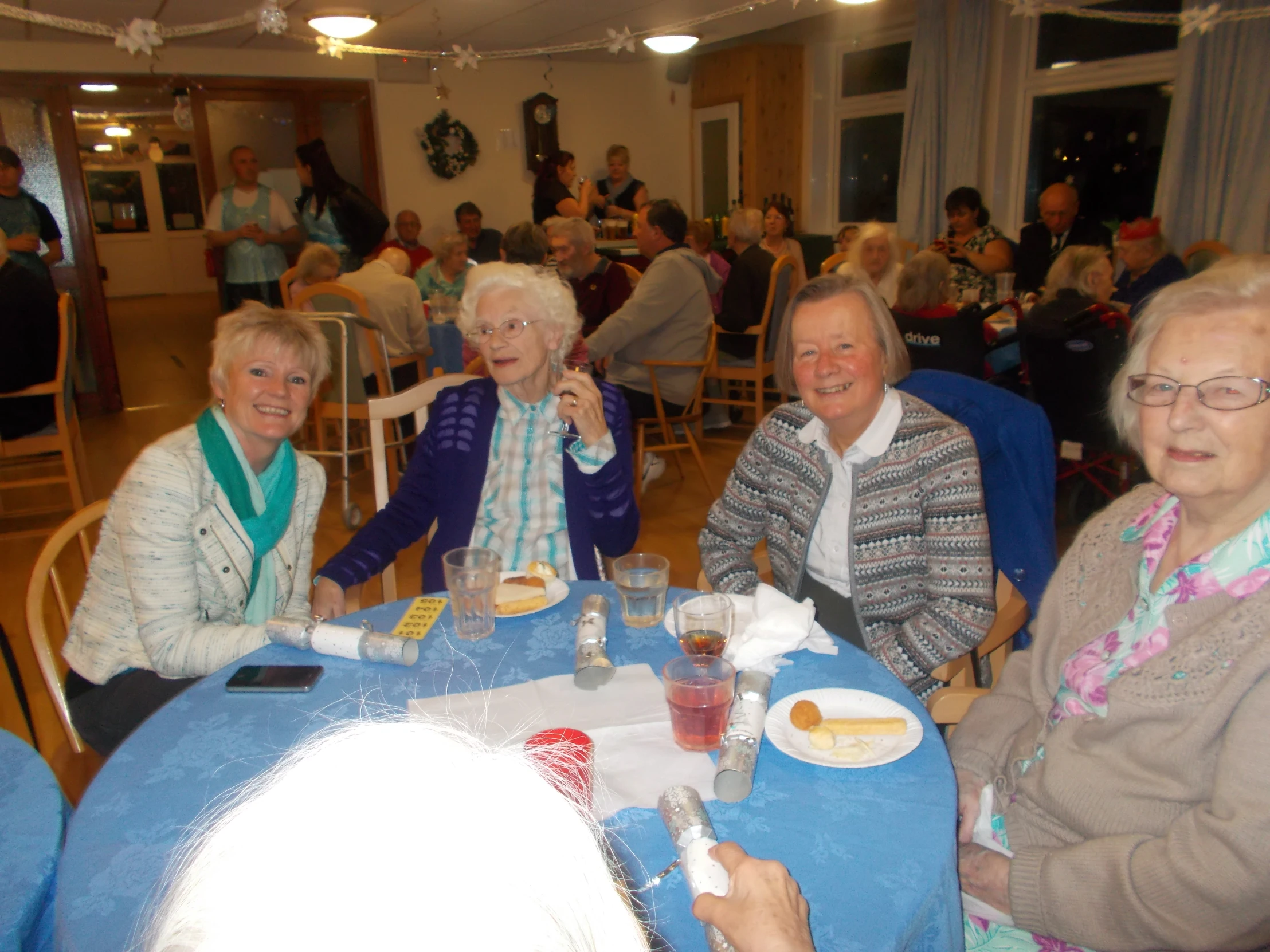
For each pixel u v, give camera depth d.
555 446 1.79
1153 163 5.51
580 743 0.85
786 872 0.66
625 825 0.85
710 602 1.23
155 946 0.35
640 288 3.70
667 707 1.07
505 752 0.41
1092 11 4.14
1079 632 1.13
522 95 7.27
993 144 6.25
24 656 2.63
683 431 4.89
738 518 1.72
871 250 4.55
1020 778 1.13
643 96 7.79
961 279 4.86
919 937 0.76
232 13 5.06
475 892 0.33
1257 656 0.88
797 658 1.20
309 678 1.14
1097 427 3.21
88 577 1.53
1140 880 0.90
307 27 5.54
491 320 1.73
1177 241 5.06
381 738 0.38
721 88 7.62
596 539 1.80
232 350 1.48
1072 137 5.90
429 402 2.25
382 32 5.98
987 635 1.50
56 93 5.50
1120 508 1.18
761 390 4.27
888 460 1.48
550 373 1.83
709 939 0.68
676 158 8.12
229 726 1.05
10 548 3.58
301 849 0.34
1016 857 1.01
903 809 0.87
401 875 0.33
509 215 7.47
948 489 1.44
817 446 1.57
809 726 1.00
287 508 1.57
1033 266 5.14
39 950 0.82
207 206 6.36
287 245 6.22
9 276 3.43
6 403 3.53
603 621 1.23
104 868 0.81
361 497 4.11
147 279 12.24
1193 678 0.94
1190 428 0.93
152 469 1.43
